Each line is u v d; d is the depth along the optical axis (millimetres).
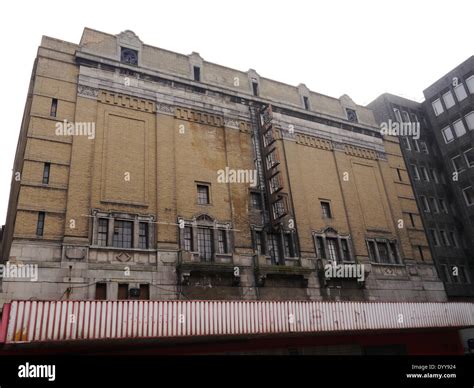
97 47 22906
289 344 19750
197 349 17922
